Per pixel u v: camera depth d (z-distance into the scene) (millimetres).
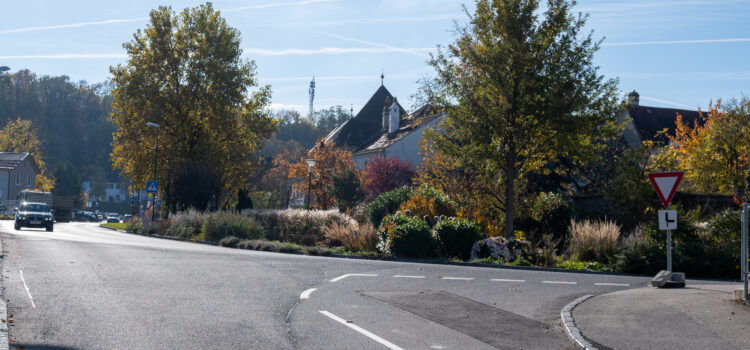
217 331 7621
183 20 47969
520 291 12023
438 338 7613
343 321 8508
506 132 21828
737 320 8359
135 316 8398
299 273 14242
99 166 147375
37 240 23188
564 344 7453
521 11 22188
